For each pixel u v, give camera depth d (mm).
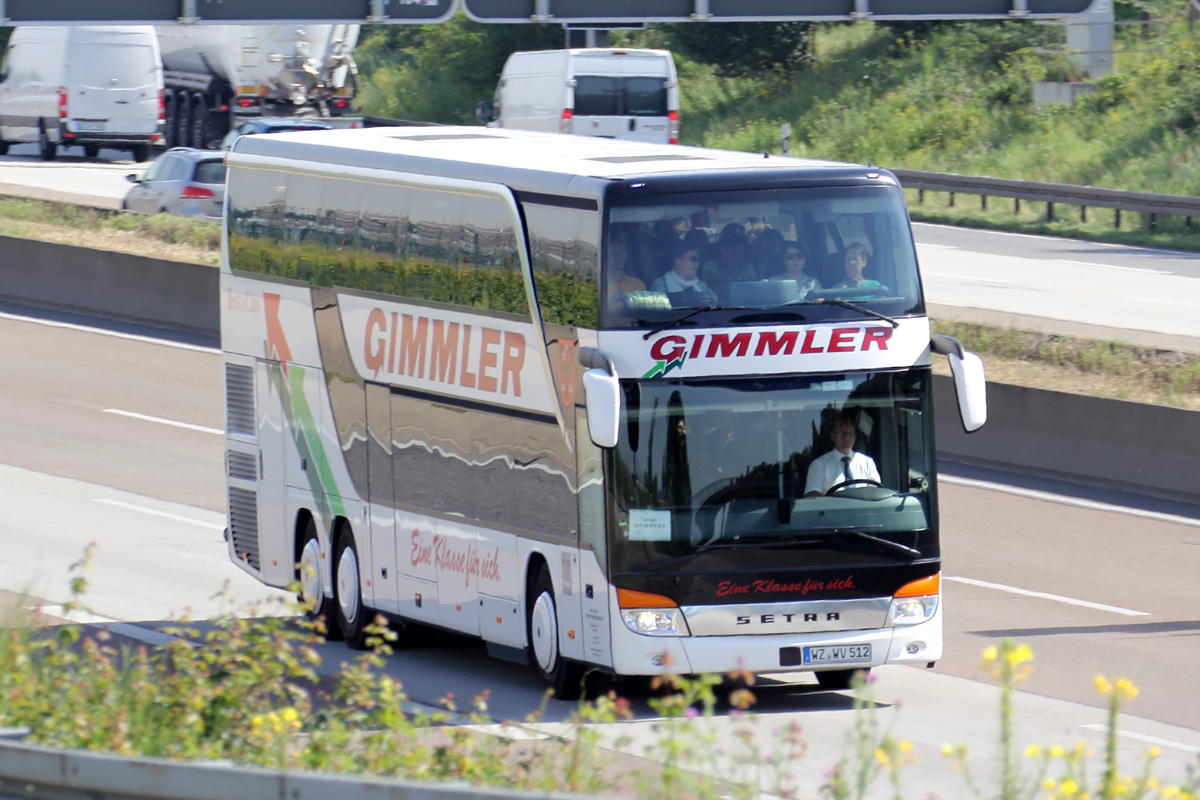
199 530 67875
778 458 43875
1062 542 65625
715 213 44125
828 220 44781
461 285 48906
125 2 155500
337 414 54625
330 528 55375
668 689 43719
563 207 45188
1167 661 49375
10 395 95375
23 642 37125
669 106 162375
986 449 79938
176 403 93812
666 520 43250
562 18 166750
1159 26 196625
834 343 44250
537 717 30891
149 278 117562
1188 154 163000
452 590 49625
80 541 65250
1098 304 107312
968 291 113125
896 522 44344
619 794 27562
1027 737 41469
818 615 43844
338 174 54625
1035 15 168875
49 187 166875
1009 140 182875
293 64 190750
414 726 32500
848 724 42844
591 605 44000
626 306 43500
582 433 43969
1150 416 73688
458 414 49000
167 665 34812
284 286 57188
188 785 25172
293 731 30922
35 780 26641
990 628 53656
